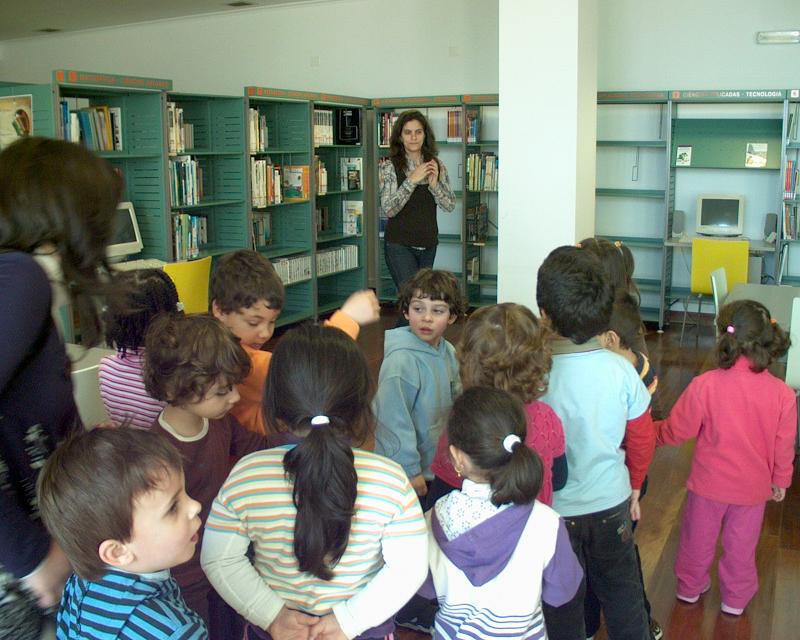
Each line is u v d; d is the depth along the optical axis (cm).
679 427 251
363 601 132
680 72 699
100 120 541
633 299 229
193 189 603
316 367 128
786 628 254
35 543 101
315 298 736
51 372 107
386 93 824
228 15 885
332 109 745
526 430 151
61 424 112
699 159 683
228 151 622
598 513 190
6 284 94
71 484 101
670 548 308
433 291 218
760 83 675
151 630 105
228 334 154
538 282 195
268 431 139
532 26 475
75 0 802
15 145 105
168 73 938
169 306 189
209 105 638
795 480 375
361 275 807
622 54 716
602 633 246
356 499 130
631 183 731
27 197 100
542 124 482
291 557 132
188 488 159
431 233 559
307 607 134
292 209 724
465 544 150
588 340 191
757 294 461
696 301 729
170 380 148
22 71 1060
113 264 117
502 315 171
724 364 243
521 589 151
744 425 243
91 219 104
